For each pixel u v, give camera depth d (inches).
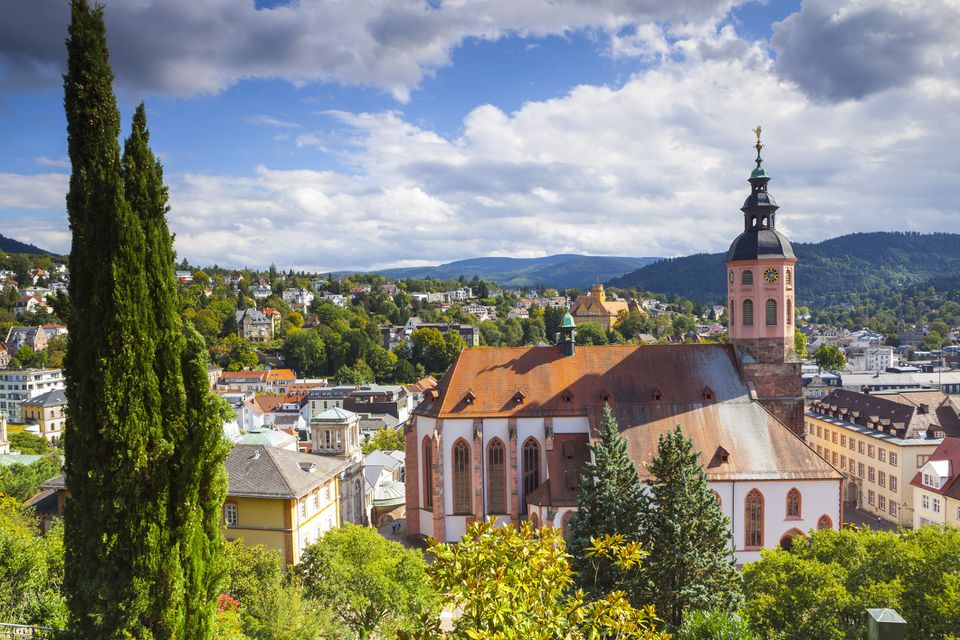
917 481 3454.7
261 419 7101.4
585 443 2906.0
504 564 871.1
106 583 987.3
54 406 7426.2
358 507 3314.5
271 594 1663.4
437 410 3031.5
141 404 995.3
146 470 997.8
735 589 1855.3
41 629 1267.2
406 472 3159.5
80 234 992.2
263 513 2438.5
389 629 1877.5
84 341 984.9
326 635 1831.9
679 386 2962.6
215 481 1083.9
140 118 1033.5
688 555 1798.7
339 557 2043.6
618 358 3070.9
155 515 1005.8
